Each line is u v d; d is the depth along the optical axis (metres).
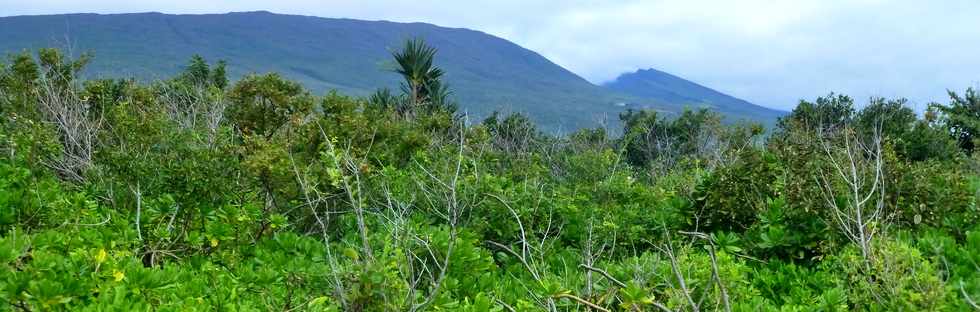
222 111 10.23
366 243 3.67
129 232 4.94
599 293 4.40
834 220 5.87
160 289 3.99
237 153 6.54
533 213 7.14
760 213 6.63
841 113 17.12
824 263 5.68
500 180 8.26
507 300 4.86
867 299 4.68
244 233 5.56
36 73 9.55
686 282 4.20
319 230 6.76
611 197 8.77
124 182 5.98
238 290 4.32
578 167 9.91
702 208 7.27
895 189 6.61
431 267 5.10
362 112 10.41
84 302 3.84
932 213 6.71
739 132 13.60
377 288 3.51
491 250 6.86
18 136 7.21
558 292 3.94
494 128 13.74
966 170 15.99
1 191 5.53
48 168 7.39
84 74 10.98
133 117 6.74
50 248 4.43
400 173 7.96
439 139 10.55
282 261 5.08
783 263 6.10
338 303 3.91
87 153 7.62
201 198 5.82
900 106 17.17
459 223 6.70
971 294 4.86
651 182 13.58
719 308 4.29
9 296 3.53
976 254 5.76
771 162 7.14
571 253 6.62
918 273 4.41
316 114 9.95
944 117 22.50
